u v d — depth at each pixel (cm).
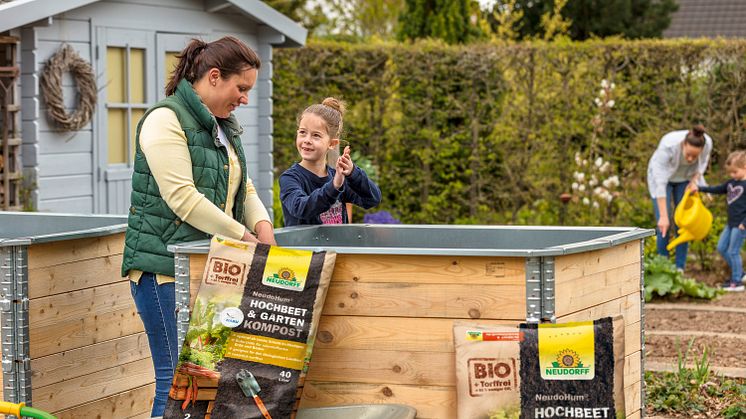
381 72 1223
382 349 362
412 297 358
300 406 372
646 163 1167
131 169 991
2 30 812
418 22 1532
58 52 896
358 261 362
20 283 413
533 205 1216
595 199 1173
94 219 511
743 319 777
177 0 1018
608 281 390
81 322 445
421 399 360
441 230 464
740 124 1140
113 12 952
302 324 353
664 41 1161
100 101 948
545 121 1198
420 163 1236
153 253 398
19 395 417
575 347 338
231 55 401
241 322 354
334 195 462
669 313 807
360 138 1234
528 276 347
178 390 356
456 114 1213
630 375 410
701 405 549
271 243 432
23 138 886
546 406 337
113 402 466
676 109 1156
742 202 921
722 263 1031
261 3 1075
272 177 1133
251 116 1114
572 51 1181
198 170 399
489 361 340
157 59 1003
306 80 1227
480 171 1221
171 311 402
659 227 943
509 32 1778
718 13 2642
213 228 392
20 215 532
